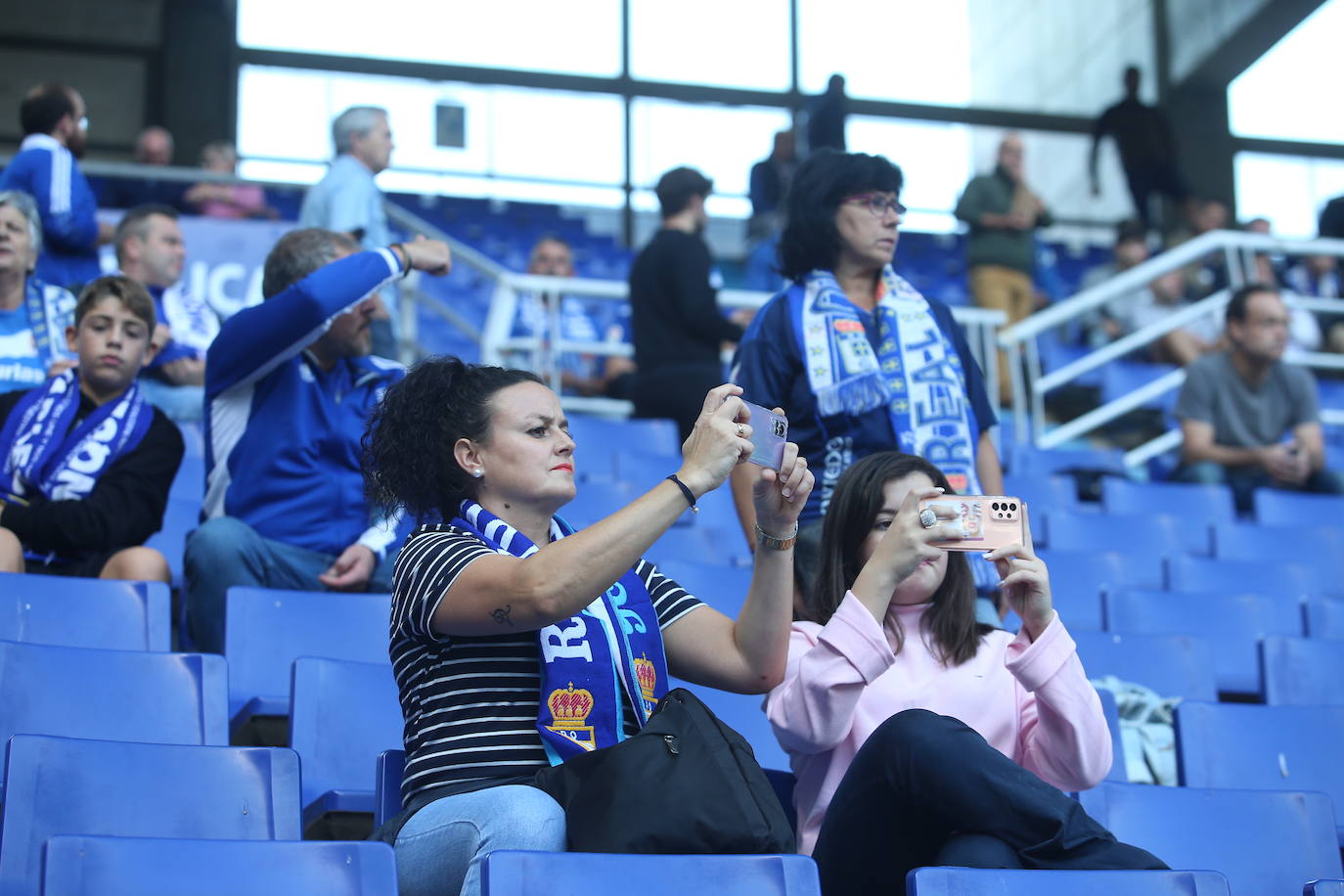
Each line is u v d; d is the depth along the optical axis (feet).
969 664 8.64
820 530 9.87
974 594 8.79
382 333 17.24
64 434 11.98
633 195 39.45
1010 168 30.58
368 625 11.08
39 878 6.10
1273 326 20.18
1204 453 20.21
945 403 10.83
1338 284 30.86
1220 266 29.81
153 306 12.44
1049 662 8.08
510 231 36.17
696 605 8.29
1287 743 10.52
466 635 7.37
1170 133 35.81
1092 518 17.53
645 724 7.43
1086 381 28.19
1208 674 12.53
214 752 7.91
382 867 6.54
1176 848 8.94
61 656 8.95
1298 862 9.09
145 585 10.27
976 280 30.30
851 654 7.94
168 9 38.55
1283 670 12.23
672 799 6.82
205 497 12.17
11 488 11.87
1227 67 43.83
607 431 19.03
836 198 11.14
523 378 8.17
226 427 12.00
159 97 38.29
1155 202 37.68
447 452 8.01
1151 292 29.73
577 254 36.17
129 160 38.01
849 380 10.73
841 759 8.35
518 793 6.95
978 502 8.18
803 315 11.03
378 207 18.65
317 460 11.99
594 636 7.56
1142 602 14.30
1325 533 17.85
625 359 25.45
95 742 7.67
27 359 14.80
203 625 11.41
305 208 18.60
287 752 8.06
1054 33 44.68
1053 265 34.83
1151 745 10.90
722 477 7.26
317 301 11.50
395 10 39.17
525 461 7.92
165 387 16.83
